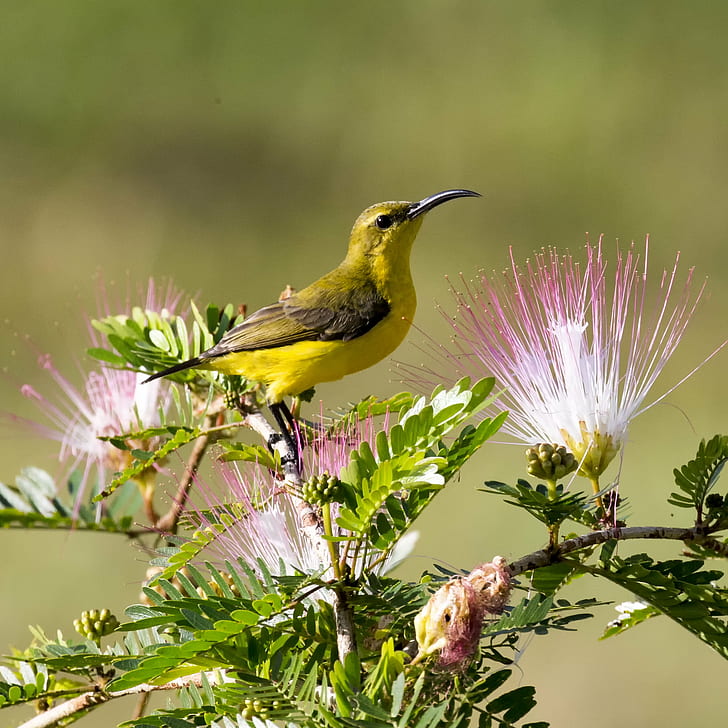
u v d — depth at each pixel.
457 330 5.41
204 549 5.07
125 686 4.20
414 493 4.61
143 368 7.03
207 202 25.75
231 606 4.37
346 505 4.43
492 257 23.77
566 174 25.66
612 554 4.73
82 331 18.97
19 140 26.45
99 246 23.97
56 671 4.99
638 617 5.17
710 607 4.64
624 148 25.89
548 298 5.40
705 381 18.58
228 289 23.30
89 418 6.76
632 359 5.30
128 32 28.05
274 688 4.05
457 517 14.68
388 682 3.87
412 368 5.54
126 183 25.88
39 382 17.27
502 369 5.35
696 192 24.95
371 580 4.50
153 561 5.06
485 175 25.70
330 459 5.16
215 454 5.70
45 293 21.78
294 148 27.02
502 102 27.34
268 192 25.89
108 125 26.81
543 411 5.29
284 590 4.38
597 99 27.02
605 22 28.22
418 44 28.91
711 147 25.88
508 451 15.55
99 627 5.32
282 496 5.20
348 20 28.92
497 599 4.09
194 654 4.23
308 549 5.02
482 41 28.55
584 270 5.48
